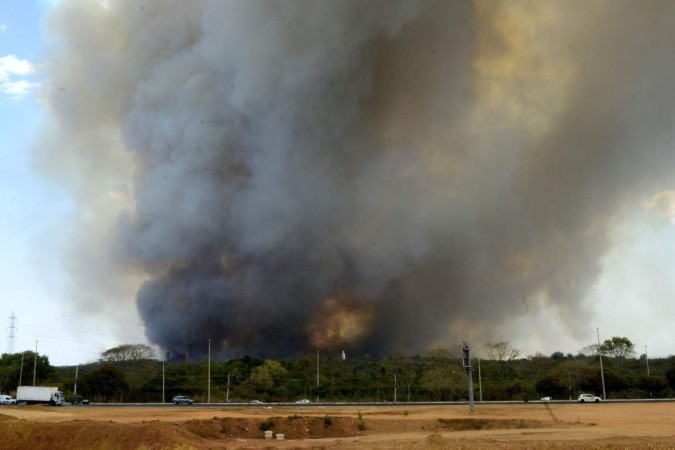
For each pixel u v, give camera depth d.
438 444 33.09
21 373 94.12
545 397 87.88
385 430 46.25
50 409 65.50
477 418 50.59
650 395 91.06
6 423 35.00
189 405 77.12
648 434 37.88
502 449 30.25
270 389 96.38
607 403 75.44
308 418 46.41
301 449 31.95
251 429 43.12
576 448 30.23
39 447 32.91
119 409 65.50
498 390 90.50
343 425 45.91
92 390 90.44
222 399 89.69
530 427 46.41
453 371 97.19
